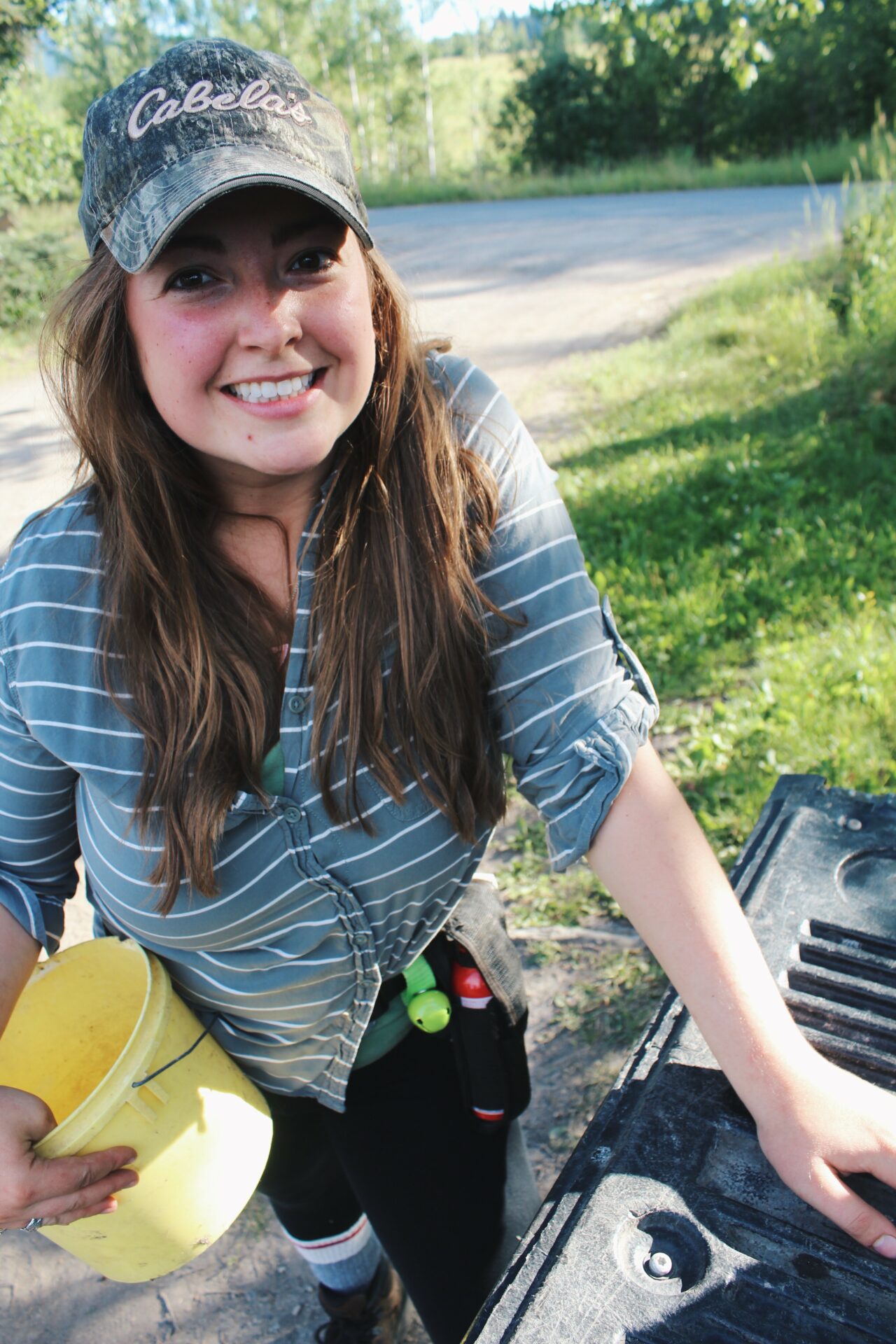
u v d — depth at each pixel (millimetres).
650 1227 1029
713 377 6844
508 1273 1031
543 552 1151
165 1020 1233
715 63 22938
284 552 1135
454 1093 1457
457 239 14500
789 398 6129
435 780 1156
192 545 1094
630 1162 1087
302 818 1147
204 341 956
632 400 6734
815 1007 1229
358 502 1088
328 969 1262
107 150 947
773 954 1307
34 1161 1136
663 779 1162
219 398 988
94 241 1021
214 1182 1270
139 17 29562
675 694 3566
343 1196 1679
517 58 25578
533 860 3004
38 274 10289
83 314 1028
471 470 1119
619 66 23859
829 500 4781
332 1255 1733
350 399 1022
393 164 34188
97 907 1391
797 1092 1029
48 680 1108
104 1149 1172
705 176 18984
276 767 1137
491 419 1177
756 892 1408
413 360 1105
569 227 14648
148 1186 1213
